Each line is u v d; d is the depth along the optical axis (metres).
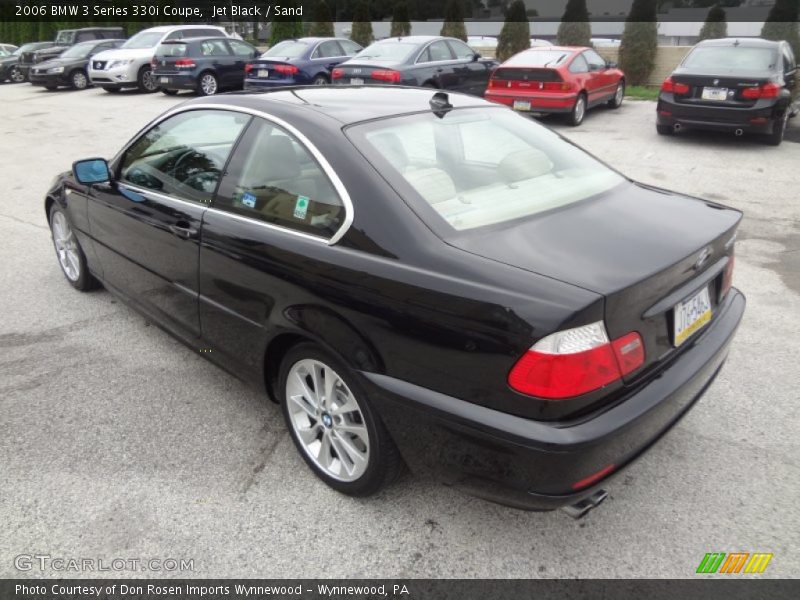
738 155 9.17
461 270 2.21
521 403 2.06
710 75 9.40
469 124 3.10
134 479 2.87
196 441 3.14
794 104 11.57
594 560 2.44
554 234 2.41
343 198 2.54
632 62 18.61
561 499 2.12
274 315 2.74
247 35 30.67
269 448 3.09
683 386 2.33
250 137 3.01
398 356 2.32
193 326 3.38
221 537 2.55
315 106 2.98
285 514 2.67
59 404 3.44
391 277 2.32
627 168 8.51
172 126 3.54
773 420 3.24
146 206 3.52
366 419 2.49
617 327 2.10
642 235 2.46
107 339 4.16
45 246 5.98
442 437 2.24
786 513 2.64
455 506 2.71
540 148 3.14
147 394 3.54
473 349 2.13
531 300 2.05
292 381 2.85
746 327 4.23
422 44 12.05
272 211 2.82
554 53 12.03
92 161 3.72
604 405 2.14
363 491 2.67
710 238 2.49
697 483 2.81
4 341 4.13
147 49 18.61
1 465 2.96
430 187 2.55
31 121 13.76
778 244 5.77
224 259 2.97
